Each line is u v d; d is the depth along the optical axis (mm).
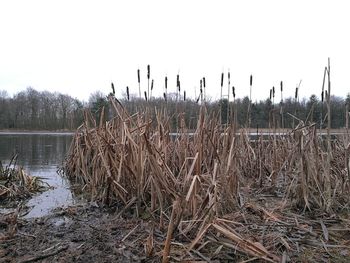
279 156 8453
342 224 5230
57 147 22875
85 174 8344
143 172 6188
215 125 6949
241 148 8953
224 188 5625
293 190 6223
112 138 7148
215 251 4121
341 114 10461
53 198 7504
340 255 4203
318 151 6301
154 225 5098
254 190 7504
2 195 7316
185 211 5000
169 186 5629
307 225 5145
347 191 6199
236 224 4953
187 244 4414
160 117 6914
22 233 4988
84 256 4184
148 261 4035
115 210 6270
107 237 4793
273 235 4625
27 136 42438
